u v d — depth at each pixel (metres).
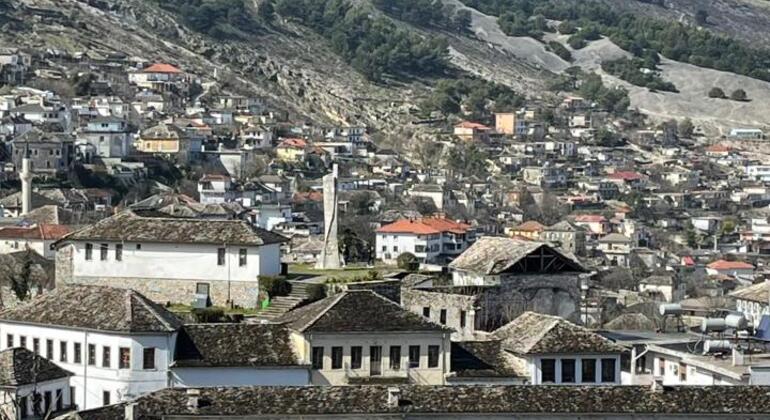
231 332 199.12
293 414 163.38
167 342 196.25
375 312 198.25
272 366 194.00
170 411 162.50
